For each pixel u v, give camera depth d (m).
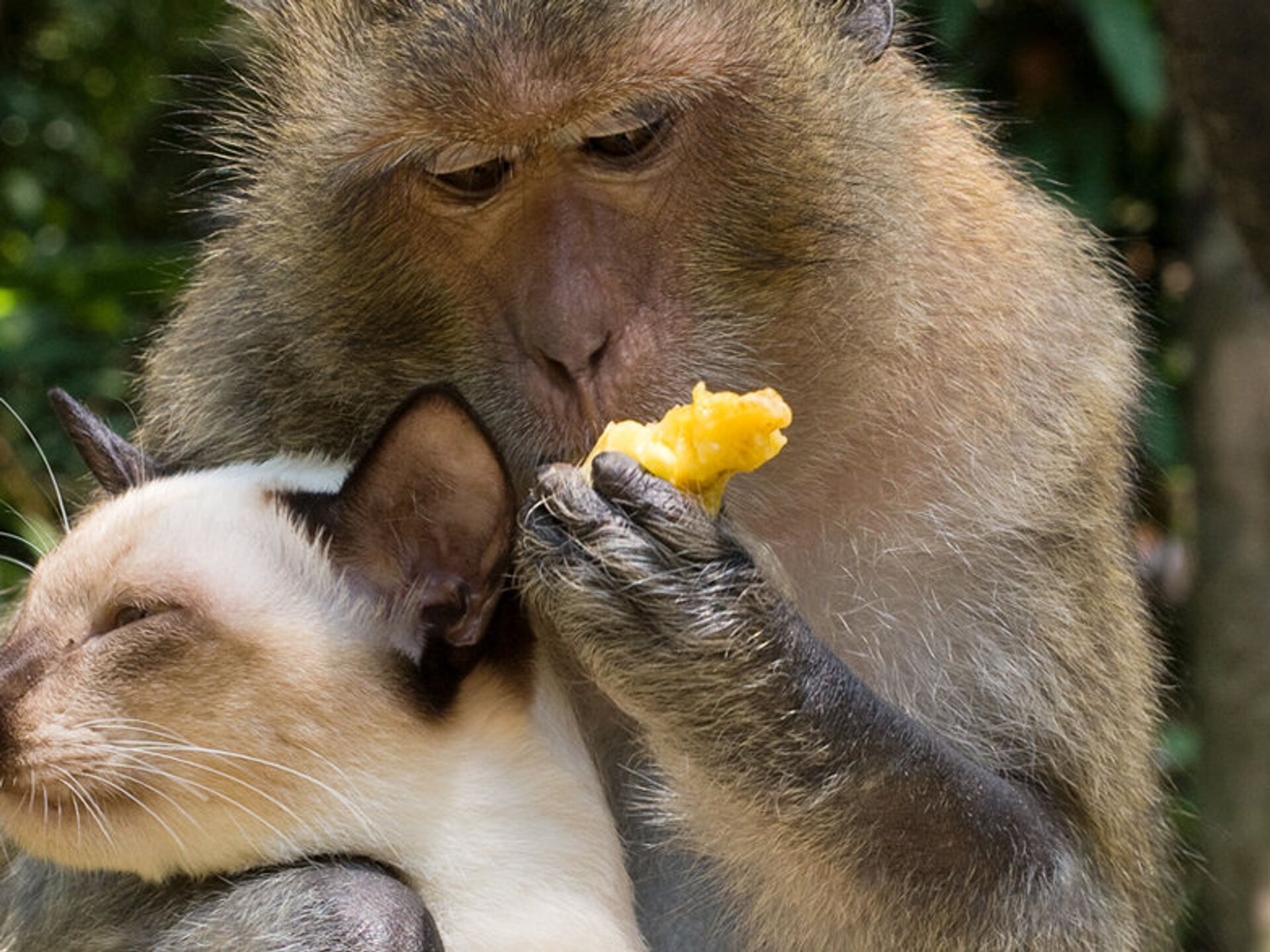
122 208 25.09
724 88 7.85
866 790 7.50
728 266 7.98
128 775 6.76
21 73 25.97
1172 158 18.59
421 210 7.97
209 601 6.90
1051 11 18.20
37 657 6.88
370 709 6.93
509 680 7.23
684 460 7.00
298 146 8.49
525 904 6.91
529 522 6.96
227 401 9.20
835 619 8.63
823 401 8.31
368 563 7.20
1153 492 17.08
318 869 6.85
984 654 8.73
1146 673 9.44
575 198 7.83
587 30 7.50
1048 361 8.85
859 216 8.25
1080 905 8.20
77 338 18.19
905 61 9.58
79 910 8.12
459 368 8.12
